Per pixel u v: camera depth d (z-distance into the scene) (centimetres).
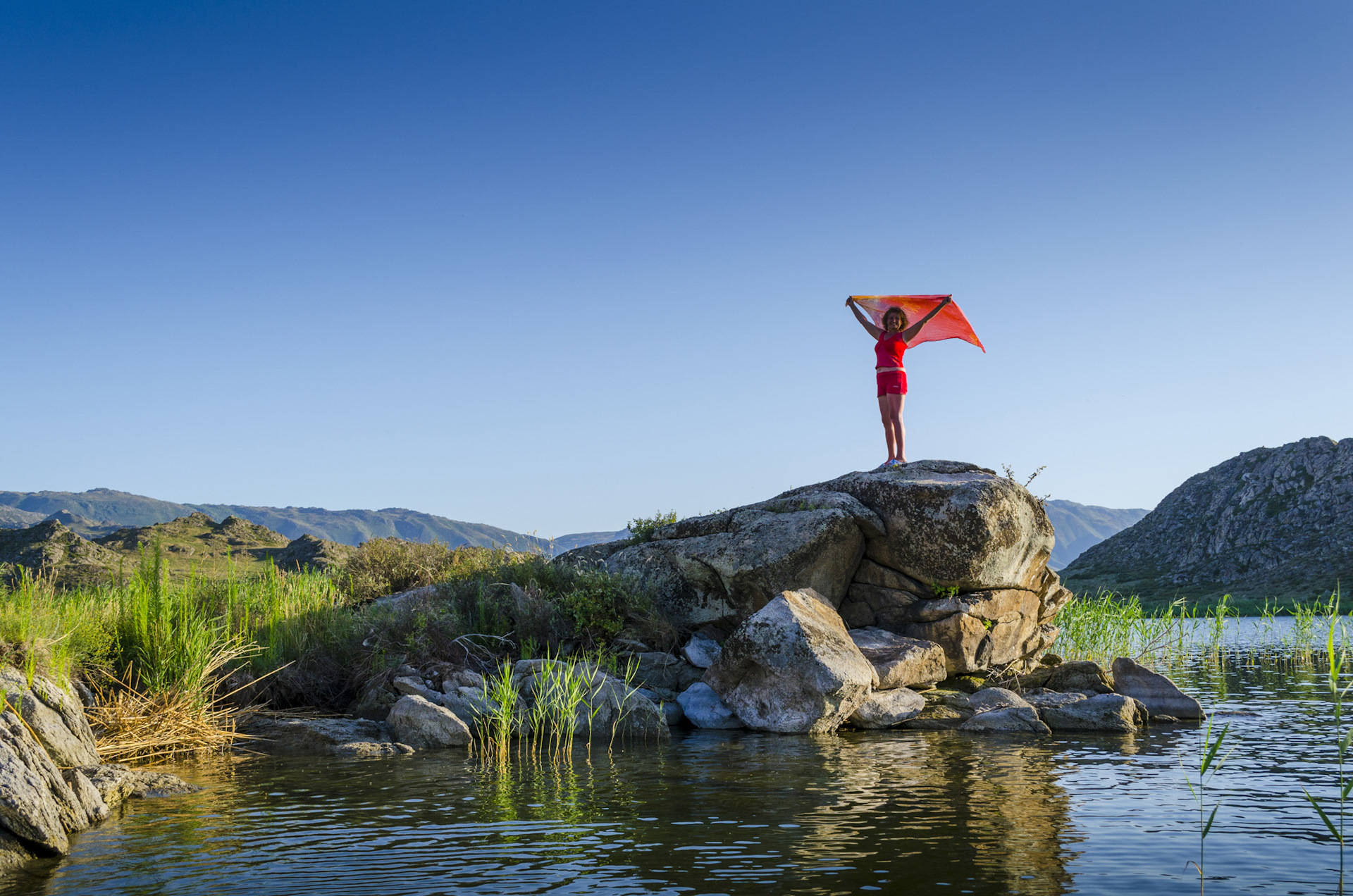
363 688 1577
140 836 836
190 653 1405
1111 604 2452
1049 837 791
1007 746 1310
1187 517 11644
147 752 1249
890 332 1897
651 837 802
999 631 1775
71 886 690
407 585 2244
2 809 773
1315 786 998
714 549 1823
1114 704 1468
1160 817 860
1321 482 10500
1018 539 1736
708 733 1468
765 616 1530
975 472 1870
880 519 1767
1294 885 662
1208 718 1541
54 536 3609
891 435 1903
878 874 689
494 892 661
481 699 1462
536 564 2045
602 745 1355
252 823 881
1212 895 641
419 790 1022
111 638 1436
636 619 1778
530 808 923
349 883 686
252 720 1434
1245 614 6756
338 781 1086
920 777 1064
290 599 1761
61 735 1041
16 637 1200
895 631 1769
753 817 870
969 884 666
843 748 1296
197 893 669
